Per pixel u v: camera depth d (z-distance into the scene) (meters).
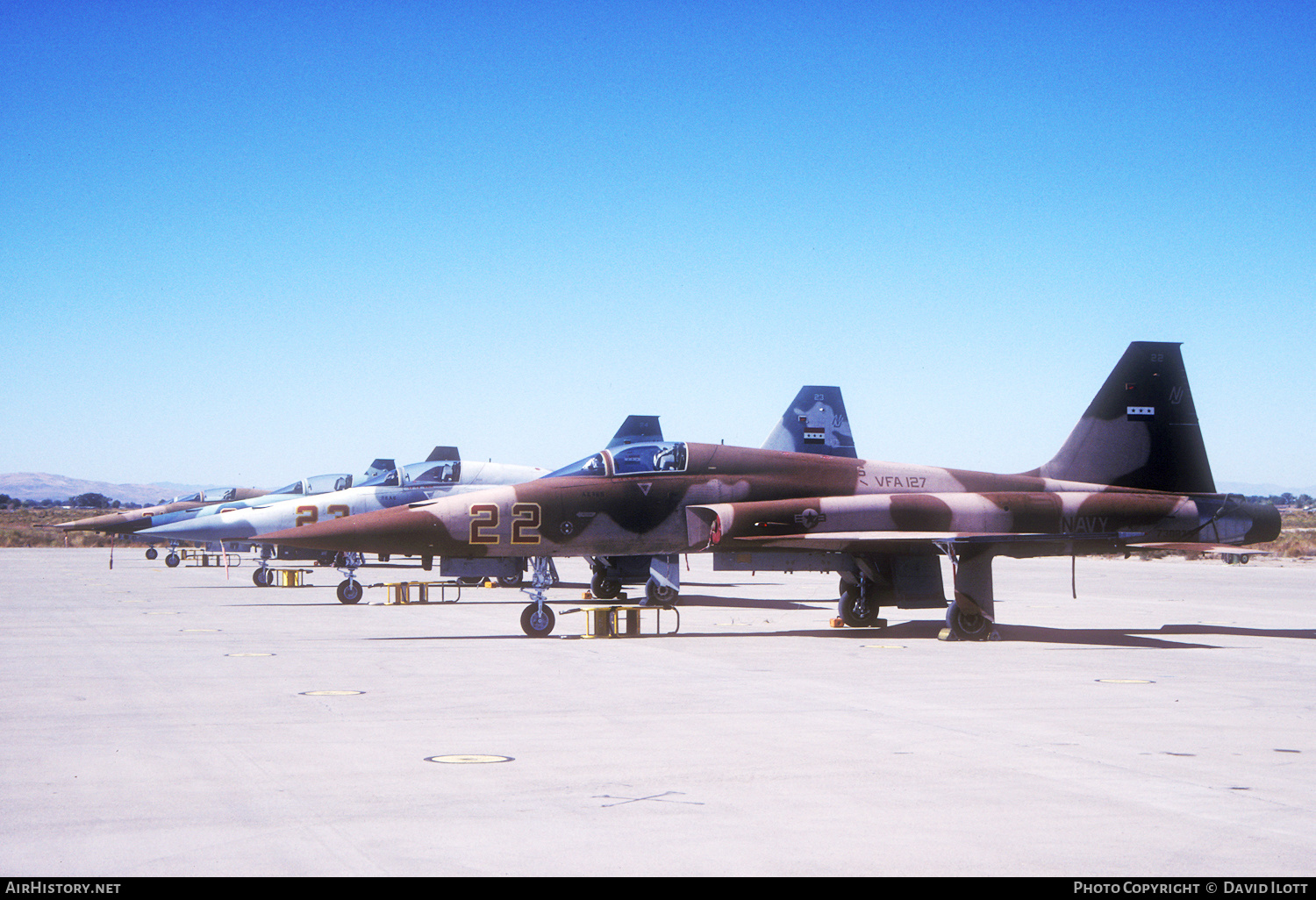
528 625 18.27
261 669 13.54
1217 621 22.19
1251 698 11.45
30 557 64.12
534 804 6.86
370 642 17.16
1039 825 6.45
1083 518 19.64
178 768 7.85
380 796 7.04
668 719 9.98
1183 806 6.89
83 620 21.06
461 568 20.34
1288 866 5.68
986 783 7.48
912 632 19.69
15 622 20.53
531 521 18.41
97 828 6.29
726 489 19.33
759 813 6.68
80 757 8.23
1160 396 21.12
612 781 7.52
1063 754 8.46
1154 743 8.95
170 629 19.25
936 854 5.88
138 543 95.12
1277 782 7.54
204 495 51.41
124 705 10.68
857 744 8.84
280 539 17.88
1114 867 5.65
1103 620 22.44
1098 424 20.91
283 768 7.86
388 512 18.22
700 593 32.50
